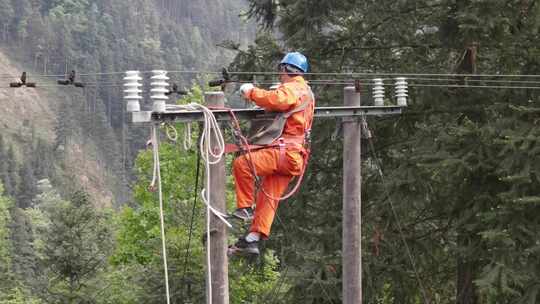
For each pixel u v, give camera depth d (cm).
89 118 13575
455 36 1227
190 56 18362
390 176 1283
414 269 1334
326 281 1326
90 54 16225
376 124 1408
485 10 1101
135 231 2552
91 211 2105
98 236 2141
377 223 1369
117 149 13275
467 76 1216
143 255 2539
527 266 1082
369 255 1384
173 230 2230
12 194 10706
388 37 1414
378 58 1479
